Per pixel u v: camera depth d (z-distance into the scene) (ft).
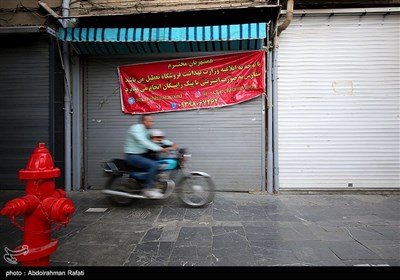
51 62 20.71
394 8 19.34
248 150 20.43
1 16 21.03
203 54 20.35
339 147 20.26
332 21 20.07
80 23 20.61
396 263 9.99
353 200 18.40
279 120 20.38
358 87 20.06
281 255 10.57
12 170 21.25
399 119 19.98
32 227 6.83
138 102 20.83
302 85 20.27
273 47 19.90
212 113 20.58
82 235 12.55
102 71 21.11
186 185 16.60
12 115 21.21
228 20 19.65
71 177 21.13
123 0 20.65
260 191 20.36
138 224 13.89
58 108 20.98
